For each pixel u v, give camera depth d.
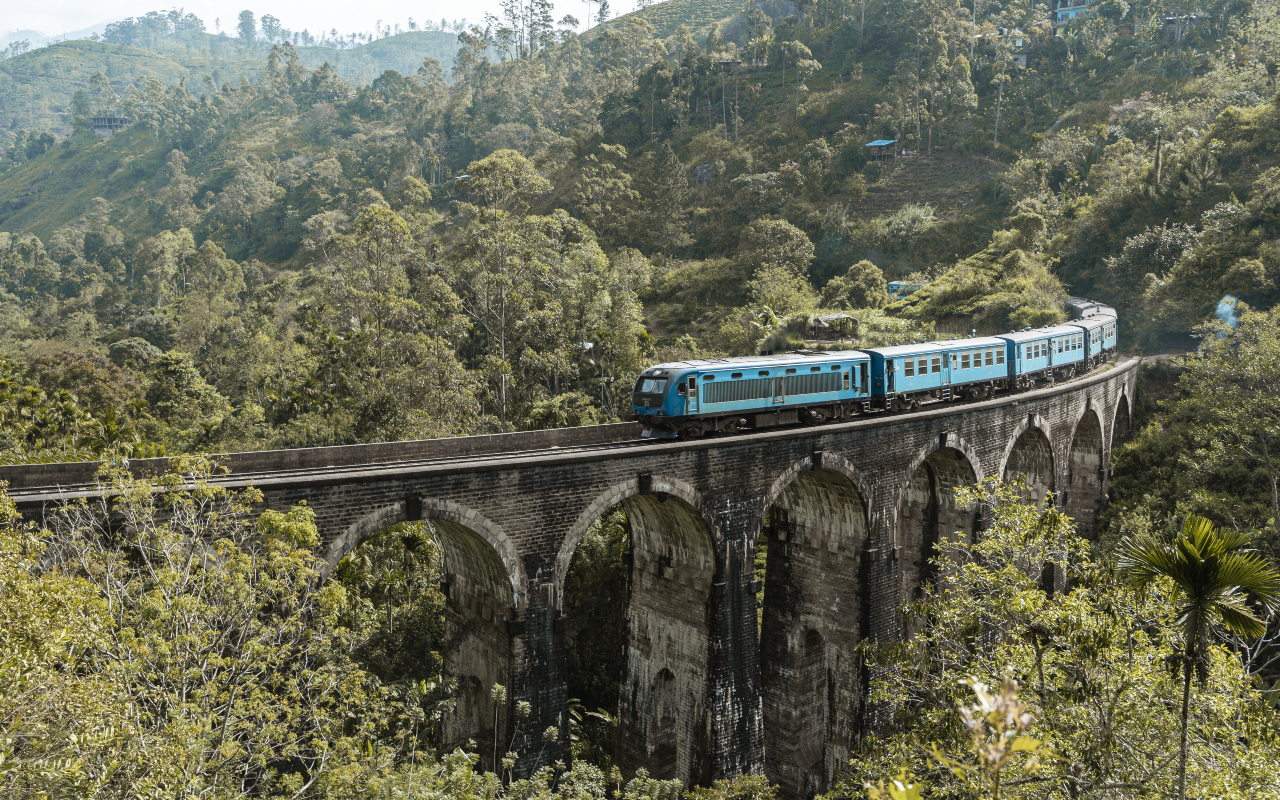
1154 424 61.28
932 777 20.05
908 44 151.00
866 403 40.34
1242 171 89.81
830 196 128.38
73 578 14.64
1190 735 18.80
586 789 22.92
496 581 25.75
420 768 20.47
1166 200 91.88
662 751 33.69
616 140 159.00
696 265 115.69
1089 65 143.25
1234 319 70.25
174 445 59.72
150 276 149.50
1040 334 53.44
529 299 76.31
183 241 168.12
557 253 88.44
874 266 102.38
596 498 26.48
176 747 13.99
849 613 35.38
